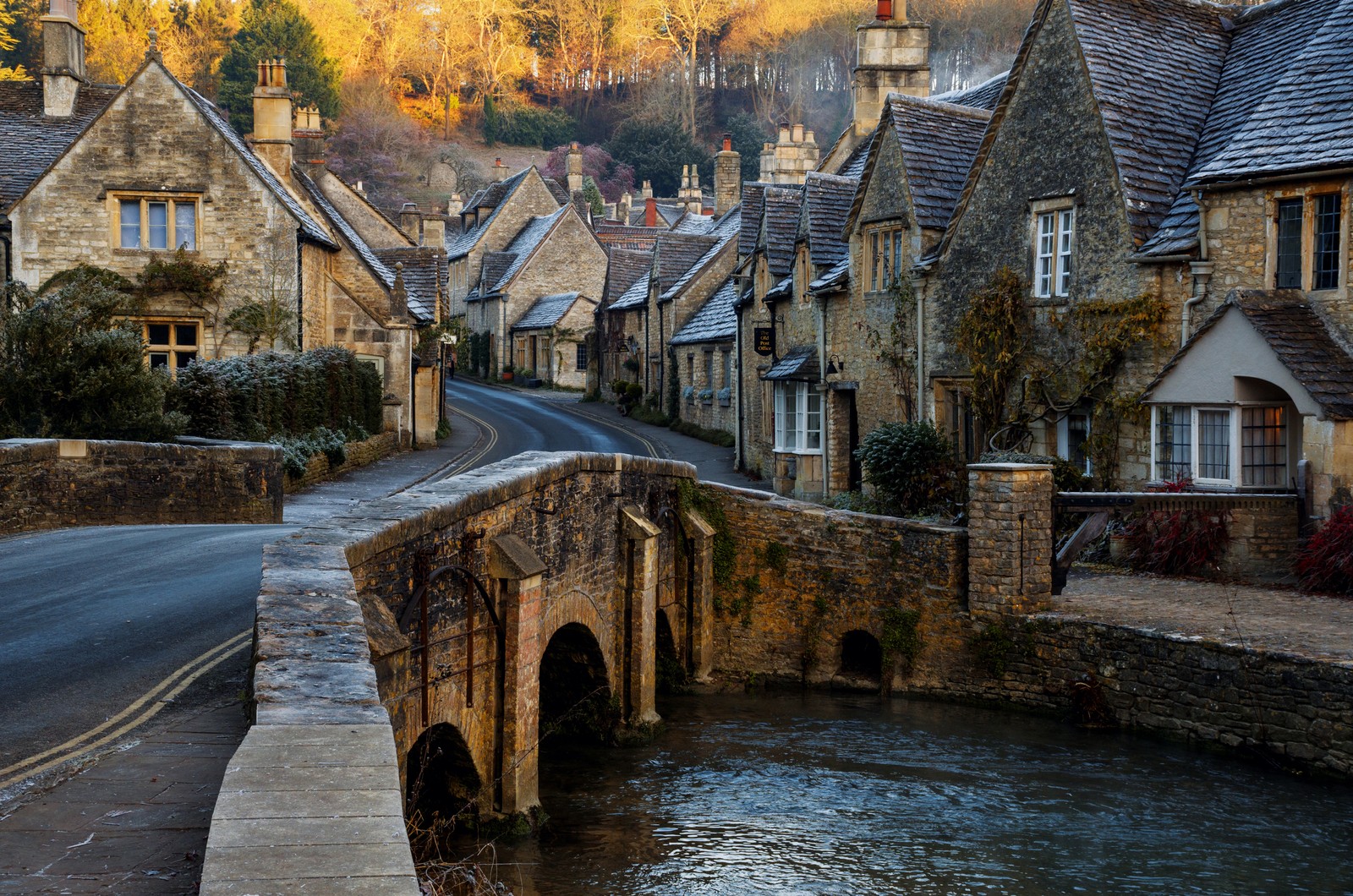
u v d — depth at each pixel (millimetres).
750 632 18031
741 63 109750
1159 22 21391
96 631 9875
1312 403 15523
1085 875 10500
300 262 30938
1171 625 14195
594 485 14320
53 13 33875
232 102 90125
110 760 6426
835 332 26453
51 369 20438
